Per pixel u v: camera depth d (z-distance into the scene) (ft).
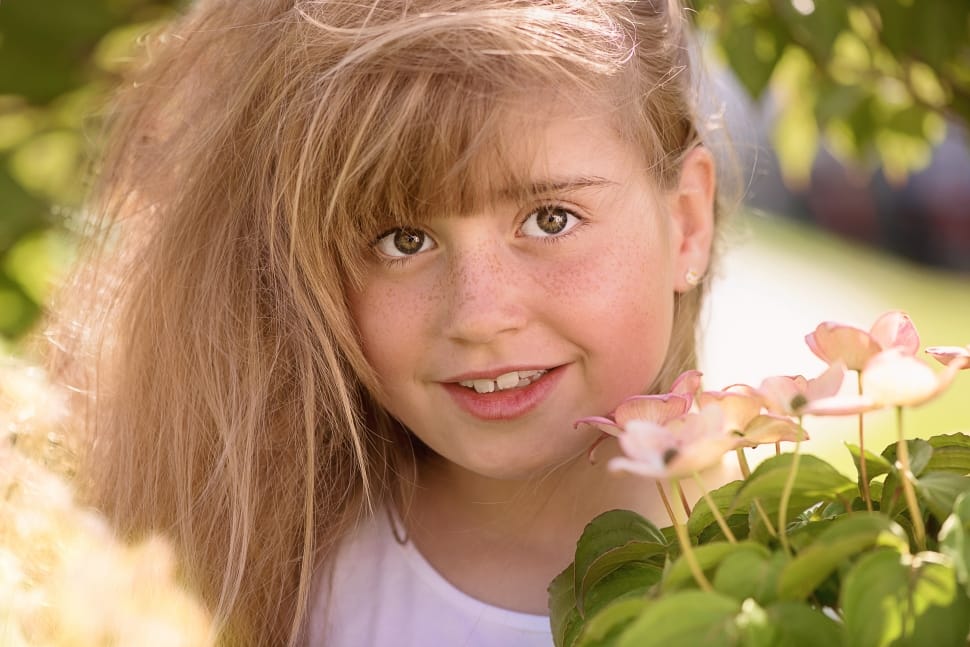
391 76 3.40
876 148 4.70
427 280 3.44
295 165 3.51
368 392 3.70
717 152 3.98
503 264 3.41
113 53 4.70
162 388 3.78
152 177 3.88
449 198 3.38
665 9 3.76
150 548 3.75
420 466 3.79
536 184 3.39
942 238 17.85
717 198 3.97
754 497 3.02
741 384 3.14
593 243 3.44
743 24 4.26
